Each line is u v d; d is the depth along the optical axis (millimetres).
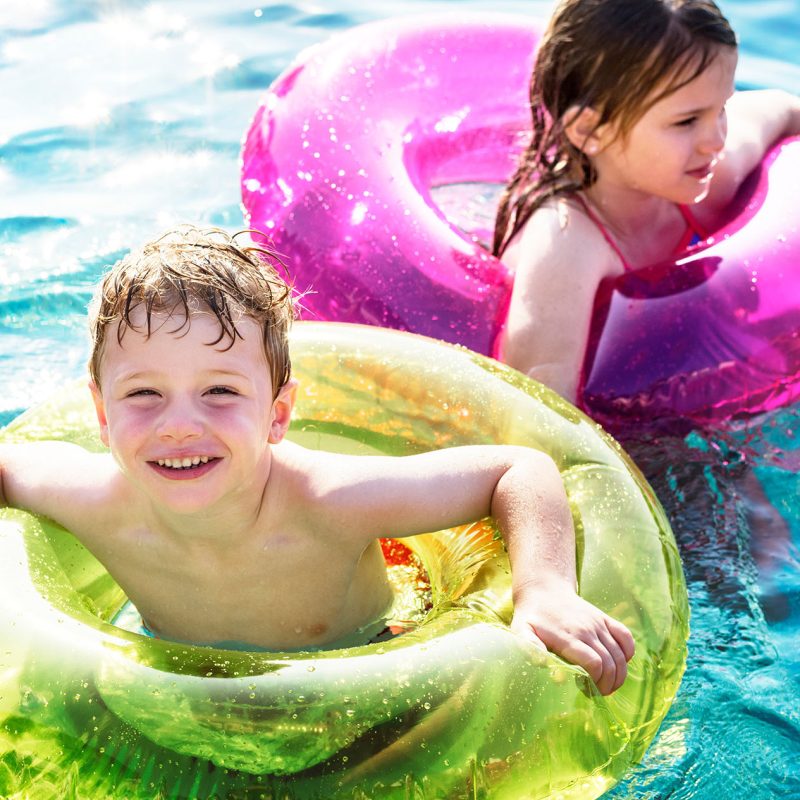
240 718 1760
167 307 1973
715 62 2988
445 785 1783
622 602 2117
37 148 4422
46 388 3295
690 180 3102
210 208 4117
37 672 1831
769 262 3039
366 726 1777
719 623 2477
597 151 3137
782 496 2812
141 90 4770
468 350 2660
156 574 2244
